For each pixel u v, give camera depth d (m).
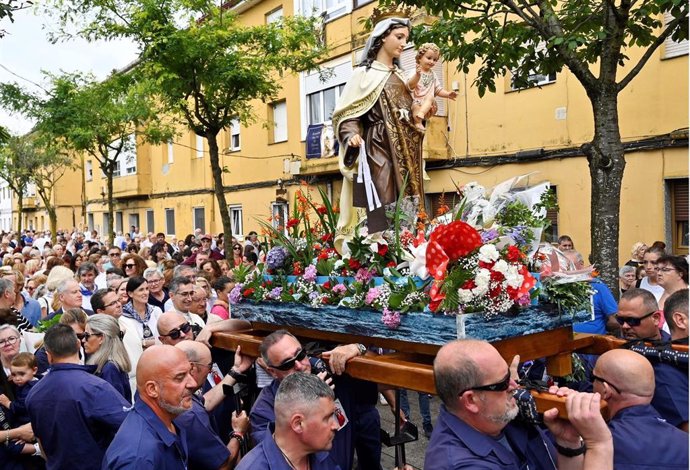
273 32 11.77
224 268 9.12
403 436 3.70
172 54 10.77
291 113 17.27
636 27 6.88
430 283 3.11
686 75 9.31
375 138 4.08
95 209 31.52
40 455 4.13
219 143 20.61
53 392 3.59
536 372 3.55
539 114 11.37
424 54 4.19
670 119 9.54
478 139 12.43
